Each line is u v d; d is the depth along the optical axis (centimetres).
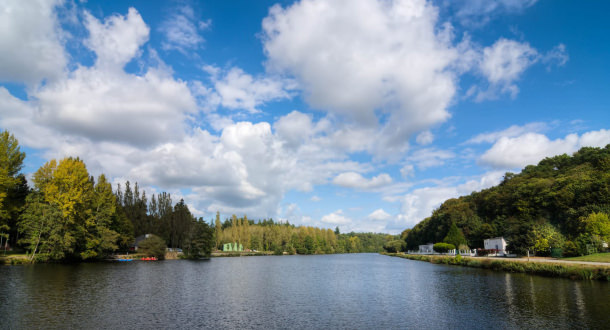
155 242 10919
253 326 2455
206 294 3872
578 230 7069
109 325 2409
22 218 7244
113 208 8881
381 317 2728
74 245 7594
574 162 11612
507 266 5581
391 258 13838
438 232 13700
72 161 7625
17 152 6881
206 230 12650
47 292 3628
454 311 2867
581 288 3512
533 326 2281
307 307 3158
